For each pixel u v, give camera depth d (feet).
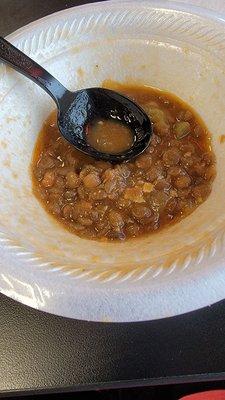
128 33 0.61
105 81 0.65
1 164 0.55
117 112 0.62
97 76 0.65
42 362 0.47
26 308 0.50
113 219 0.53
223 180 0.55
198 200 0.55
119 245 0.52
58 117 0.59
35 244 0.48
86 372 0.47
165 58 0.62
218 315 0.48
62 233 0.53
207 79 0.60
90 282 0.43
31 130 0.60
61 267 0.44
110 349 0.48
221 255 0.43
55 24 0.61
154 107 0.63
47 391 0.47
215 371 0.46
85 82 0.64
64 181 0.58
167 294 0.42
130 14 0.61
